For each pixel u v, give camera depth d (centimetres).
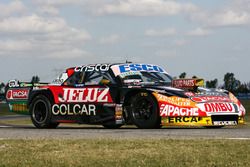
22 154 1741
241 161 1521
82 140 2069
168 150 1750
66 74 3259
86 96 3117
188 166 1469
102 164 1527
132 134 2448
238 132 2486
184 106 2778
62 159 1622
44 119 3278
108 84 3038
